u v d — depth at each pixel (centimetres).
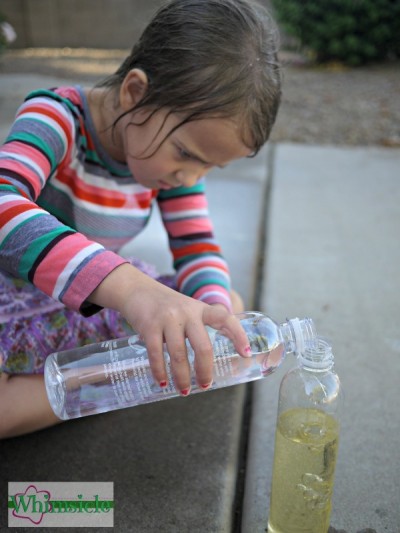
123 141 143
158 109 130
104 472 140
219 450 148
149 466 142
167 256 247
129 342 124
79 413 125
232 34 130
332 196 339
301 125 499
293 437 115
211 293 158
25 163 126
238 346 101
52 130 136
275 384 174
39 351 145
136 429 155
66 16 912
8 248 112
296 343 114
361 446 150
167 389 121
